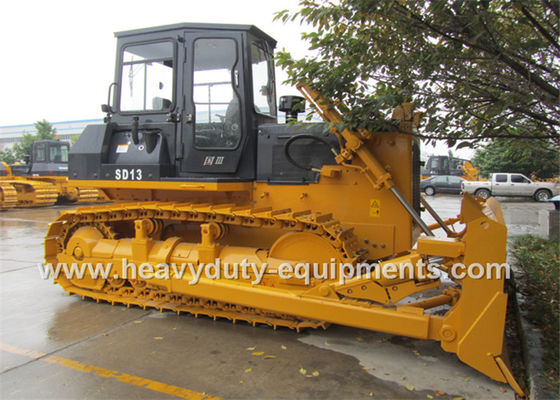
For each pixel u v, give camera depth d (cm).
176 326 397
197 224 455
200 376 303
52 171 1659
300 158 398
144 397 276
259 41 439
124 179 429
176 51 419
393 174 363
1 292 507
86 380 298
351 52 285
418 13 250
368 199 375
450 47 260
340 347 349
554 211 734
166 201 454
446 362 321
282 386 288
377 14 257
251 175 414
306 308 345
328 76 297
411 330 305
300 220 345
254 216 363
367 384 290
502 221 282
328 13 268
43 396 278
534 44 228
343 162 369
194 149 417
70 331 386
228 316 398
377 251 373
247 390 283
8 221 1160
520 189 2008
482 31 222
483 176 2536
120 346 353
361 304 327
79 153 455
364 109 300
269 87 473
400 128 353
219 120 412
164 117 429
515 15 251
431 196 2252
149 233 433
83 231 468
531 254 583
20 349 349
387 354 336
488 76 274
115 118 457
